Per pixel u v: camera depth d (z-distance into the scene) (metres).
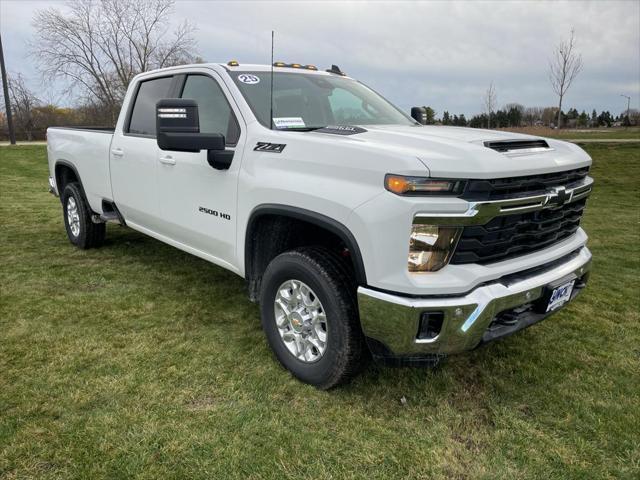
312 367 2.92
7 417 2.60
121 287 4.54
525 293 2.62
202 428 2.57
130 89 4.67
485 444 2.54
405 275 2.40
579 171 3.05
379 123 3.88
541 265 2.83
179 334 3.62
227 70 3.63
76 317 3.86
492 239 2.53
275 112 3.40
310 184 2.73
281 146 2.97
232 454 2.39
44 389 2.86
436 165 2.34
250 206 3.13
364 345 2.78
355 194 2.52
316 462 2.37
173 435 2.51
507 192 2.50
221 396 2.86
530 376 3.18
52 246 5.93
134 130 4.51
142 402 2.77
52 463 2.30
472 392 2.99
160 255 5.56
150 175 4.17
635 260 5.98
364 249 2.49
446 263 2.44
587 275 3.27
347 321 2.70
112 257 5.48
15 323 3.72
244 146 3.23
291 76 3.88
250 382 3.00
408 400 2.88
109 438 2.47
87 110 29.25
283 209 2.87
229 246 3.45
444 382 3.07
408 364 2.60
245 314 3.99
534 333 3.83
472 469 2.36
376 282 2.47
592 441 2.57
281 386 2.97
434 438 2.56
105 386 2.91
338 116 3.77
